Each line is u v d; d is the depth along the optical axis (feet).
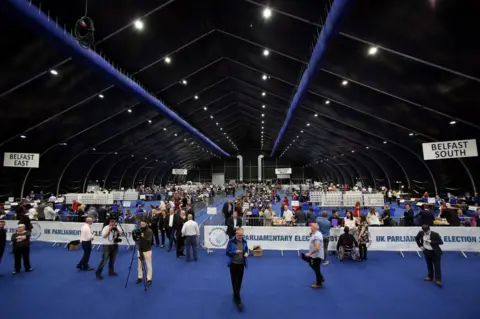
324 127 86.94
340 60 43.75
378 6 30.09
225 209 45.73
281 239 33.71
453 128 51.44
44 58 41.01
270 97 78.59
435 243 24.03
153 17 41.16
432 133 57.11
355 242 30.60
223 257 32.30
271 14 39.50
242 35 48.55
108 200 64.64
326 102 63.93
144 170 153.89
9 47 36.32
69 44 31.65
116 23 40.19
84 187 101.30
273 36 44.96
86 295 22.06
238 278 20.12
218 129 133.69
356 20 33.40
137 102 67.67
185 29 46.65
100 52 44.57
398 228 33.09
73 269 28.25
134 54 48.85
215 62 63.10
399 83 43.88
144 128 89.86
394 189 99.96
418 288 23.06
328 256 32.40
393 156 86.12
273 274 26.61
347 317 18.35
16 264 27.12
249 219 43.09
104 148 93.35
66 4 33.96
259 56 54.39
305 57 46.88
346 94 55.31
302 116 82.74
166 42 48.57
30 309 19.72
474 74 34.37
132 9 38.34
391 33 33.42
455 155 38.22
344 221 35.42
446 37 30.48
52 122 61.21
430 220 34.06
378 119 62.23
